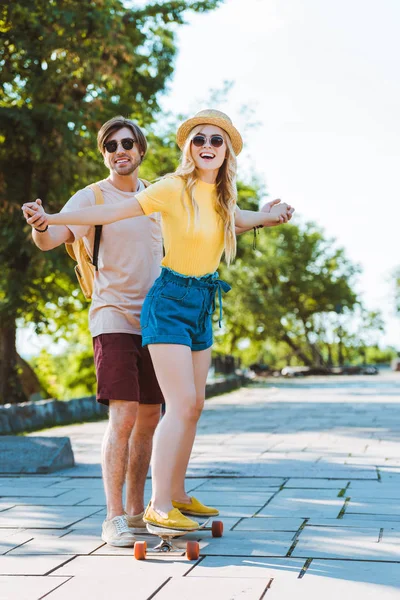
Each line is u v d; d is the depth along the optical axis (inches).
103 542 186.7
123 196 202.1
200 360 188.1
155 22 821.2
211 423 526.9
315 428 467.5
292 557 167.5
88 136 729.6
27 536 194.4
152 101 861.2
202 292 183.5
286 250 2431.1
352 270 2490.2
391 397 785.6
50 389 1642.5
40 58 689.0
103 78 745.0
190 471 298.8
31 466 305.7
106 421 592.4
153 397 198.8
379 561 163.0
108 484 188.4
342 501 231.8
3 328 776.9
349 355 2733.8
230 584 148.4
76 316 1010.7
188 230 181.0
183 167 183.9
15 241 709.3
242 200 1124.5
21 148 703.1
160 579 153.3
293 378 1608.0
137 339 193.8
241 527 198.8
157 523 174.1
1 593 146.4
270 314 2177.7
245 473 291.4
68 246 207.9
